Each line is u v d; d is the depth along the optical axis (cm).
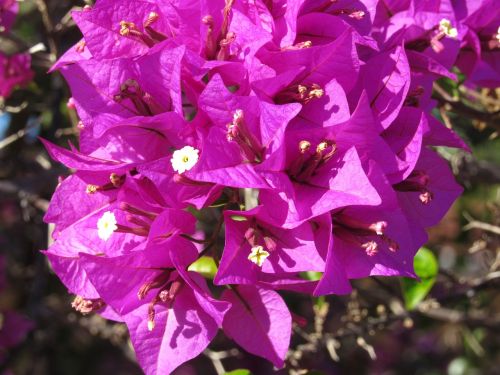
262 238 19
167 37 20
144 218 20
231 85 20
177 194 19
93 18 20
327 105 19
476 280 32
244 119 18
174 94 19
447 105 29
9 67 32
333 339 28
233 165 18
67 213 20
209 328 19
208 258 25
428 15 22
